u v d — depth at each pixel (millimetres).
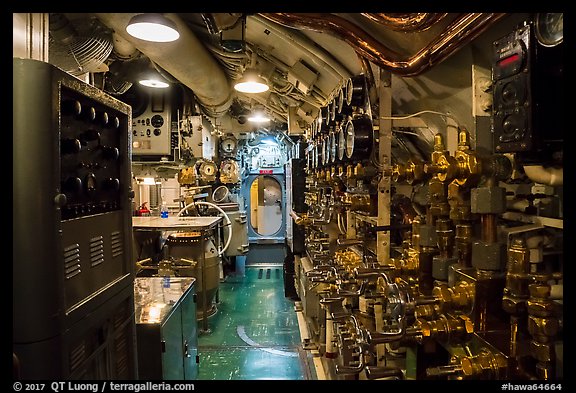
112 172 1541
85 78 2725
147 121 5227
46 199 1043
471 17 997
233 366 3436
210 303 4723
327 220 3020
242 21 2240
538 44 852
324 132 3000
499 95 959
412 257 1530
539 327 872
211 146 6574
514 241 978
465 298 1105
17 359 962
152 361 2088
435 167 1223
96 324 1303
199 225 4047
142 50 2666
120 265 1556
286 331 4242
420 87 1672
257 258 7777
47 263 1042
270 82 3791
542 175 1009
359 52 1610
